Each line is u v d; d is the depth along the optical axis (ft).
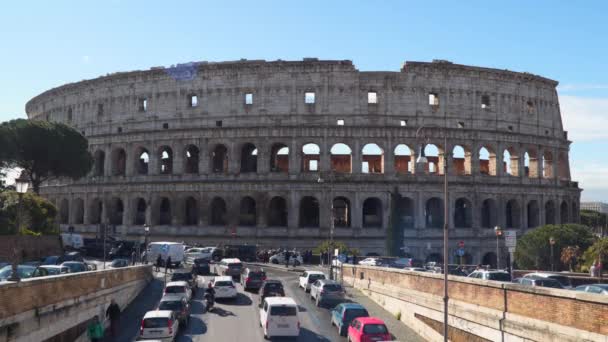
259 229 388.98
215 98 410.31
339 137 388.78
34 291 118.42
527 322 120.88
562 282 204.33
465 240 384.47
